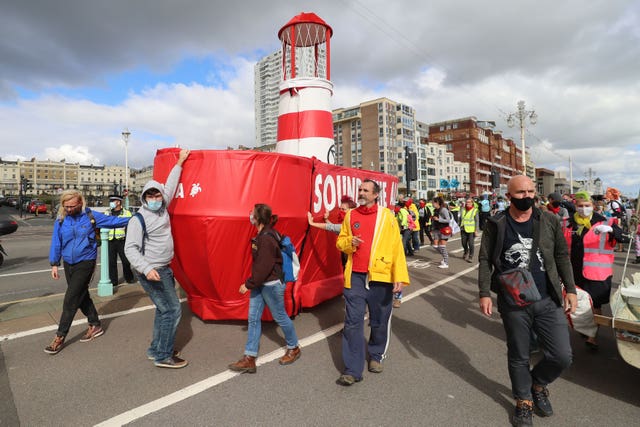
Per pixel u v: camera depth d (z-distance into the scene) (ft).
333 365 12.46
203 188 14.51
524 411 9.05
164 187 13.73
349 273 11.71
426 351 13.74
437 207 31.37
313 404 10.08
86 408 9.90
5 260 36.83
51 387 11.00
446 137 365.20
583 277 15.52
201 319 17.03
